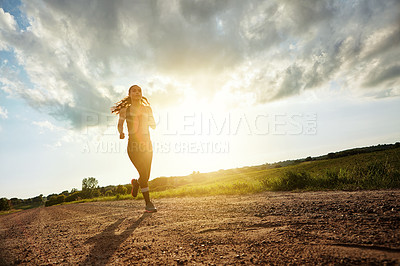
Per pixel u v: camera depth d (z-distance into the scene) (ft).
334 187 17.72
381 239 4.37
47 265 4.56
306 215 7.23
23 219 18.07
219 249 4.77
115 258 4.67
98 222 10.18
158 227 7.42
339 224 5.77
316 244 4.48
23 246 6.59
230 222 7.14
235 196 18.31
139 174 11.61
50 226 10.85
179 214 9.86
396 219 5.67
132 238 6.23
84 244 6.09
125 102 11.69
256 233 5.67
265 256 4.16
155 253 4.81
